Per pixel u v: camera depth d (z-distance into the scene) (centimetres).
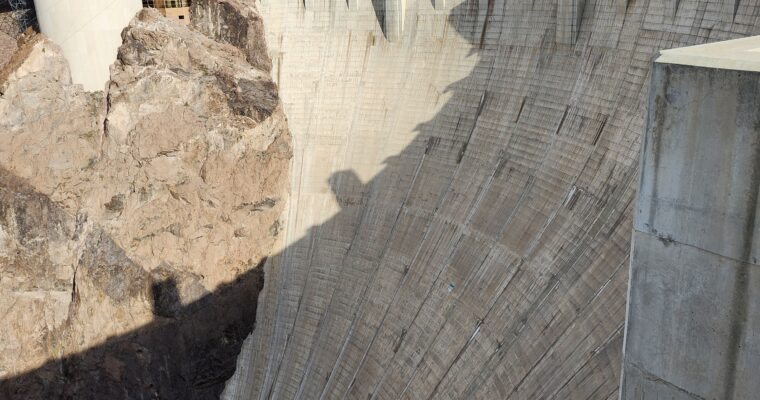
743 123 1500
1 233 5869
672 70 1600
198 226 6128
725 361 1677
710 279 1653
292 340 6059
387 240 5719
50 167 5988
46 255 5966
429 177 5609
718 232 1606
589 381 3625
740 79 1477
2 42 6781
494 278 4681
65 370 5966
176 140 6088
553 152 4700
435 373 4778
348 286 5856
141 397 6028
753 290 1580
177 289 5994
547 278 4284
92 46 6400
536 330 4181
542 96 4966
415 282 5284
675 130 1633
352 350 5553
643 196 1745
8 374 5862
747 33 3725
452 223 5222
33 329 5925
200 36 6581
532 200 4694
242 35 6694
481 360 4488
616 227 3966
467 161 5362
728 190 1565
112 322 5928
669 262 1728
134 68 6072
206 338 6172
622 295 3678
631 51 4372
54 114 6038
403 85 6100
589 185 4312
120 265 5931
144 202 6009
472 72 5600
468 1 5703
